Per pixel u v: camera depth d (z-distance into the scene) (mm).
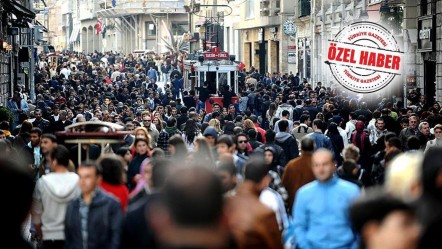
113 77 124750
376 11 78625
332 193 18297
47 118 55875
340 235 18141
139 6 192000
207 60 85625
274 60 129000
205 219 8711
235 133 34219
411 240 9562
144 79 108000
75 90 96750
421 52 69312
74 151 28562
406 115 42312
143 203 14883
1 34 74875
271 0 124688
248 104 70125
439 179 12102
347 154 24531
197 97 80625
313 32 106875
